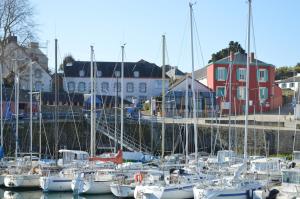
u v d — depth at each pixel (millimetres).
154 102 61812
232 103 70188
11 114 49469
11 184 32281
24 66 63250
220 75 71812
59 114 55406
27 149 48750
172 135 55469
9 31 60906
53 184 31344
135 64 87438
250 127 53562
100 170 31734
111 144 50531
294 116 61219
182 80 70312
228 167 35031
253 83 72125
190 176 29812
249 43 29641
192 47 35188
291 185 26812
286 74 119125
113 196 30359
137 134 55031
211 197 25750
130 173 31750
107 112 60000
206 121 58094
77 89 83125
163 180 29422
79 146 49906
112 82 84312
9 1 60562
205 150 55188
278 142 49688
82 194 30234
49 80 76312
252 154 52000
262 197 25953
